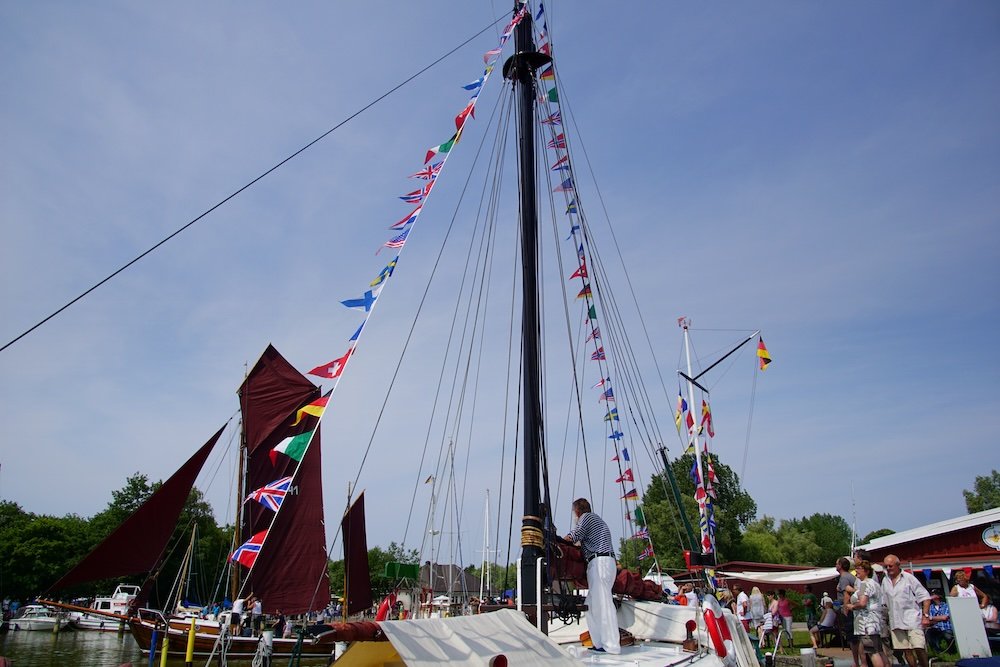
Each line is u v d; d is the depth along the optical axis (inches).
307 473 1198.3
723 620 271.9
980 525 717.9
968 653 411.2
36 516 2381.9
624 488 506.9
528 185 317.1
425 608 361.4
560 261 411.5
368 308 268.1
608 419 517.3
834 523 3641.7
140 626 933.2
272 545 1136.2
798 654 656.4
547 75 463.8
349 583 1196.5
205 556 1870.1
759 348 880.9
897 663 460.8
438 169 316.2
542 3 468.8
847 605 446.3
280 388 1246.9
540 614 240.4
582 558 279.4
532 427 271.1
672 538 1818.4
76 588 2105.1
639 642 300.0
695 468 808.3
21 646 1157.1
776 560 2135.8
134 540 762.8
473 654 149.9
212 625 987.3
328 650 1057.5
